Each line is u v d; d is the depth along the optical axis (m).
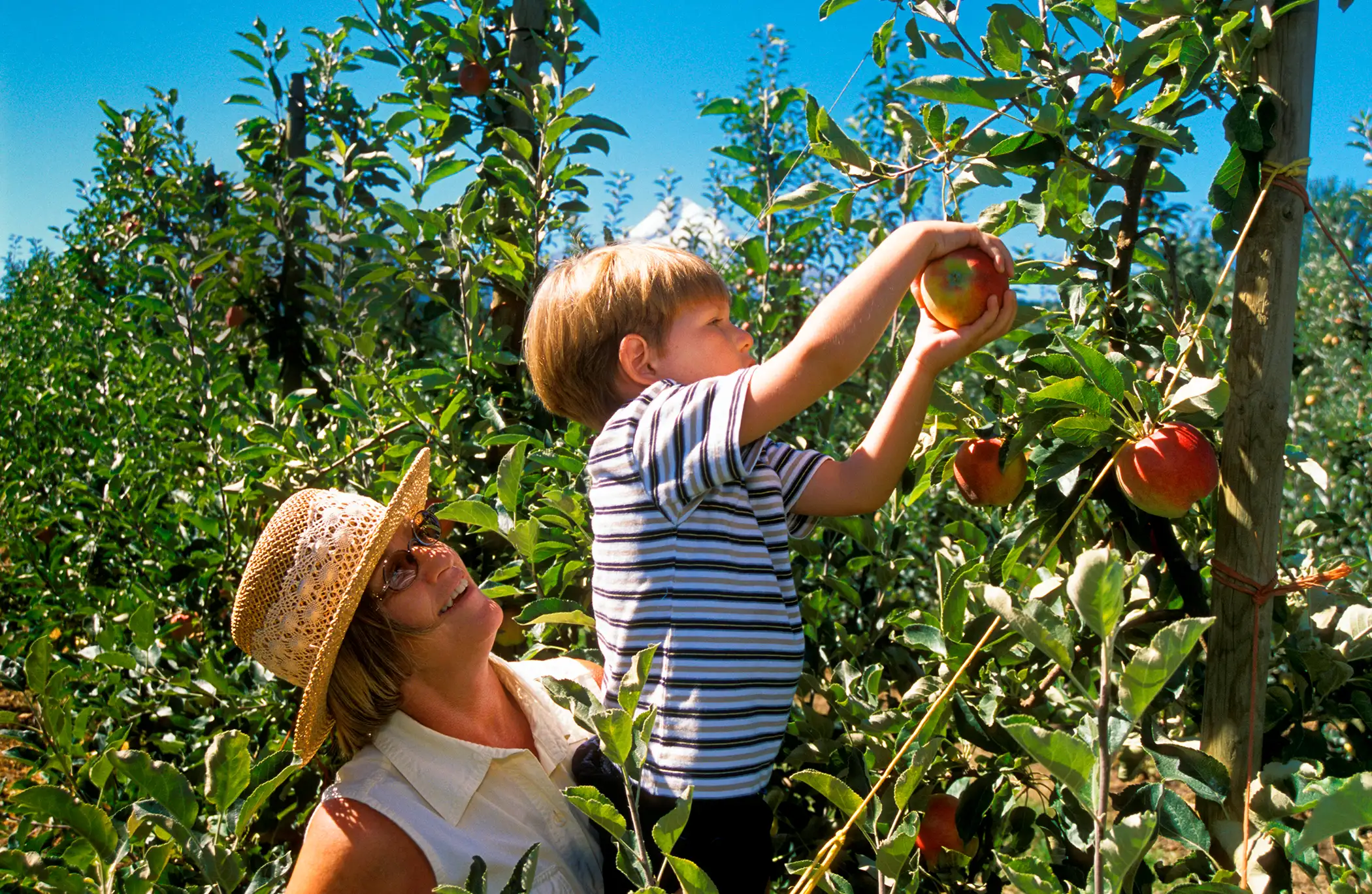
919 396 1.23
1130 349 1.57
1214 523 1.51
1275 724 1.36
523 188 2.64
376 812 1.28
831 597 2.26
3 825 2.07
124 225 5.53
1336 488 3.85
